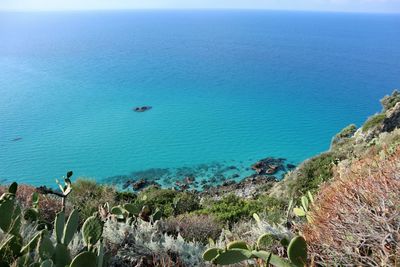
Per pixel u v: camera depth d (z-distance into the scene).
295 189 13.99
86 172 43.03
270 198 12.09
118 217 4.34
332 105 79.00
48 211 6.11
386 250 2.24
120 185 38.44
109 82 100.00
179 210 11.80
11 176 42.62
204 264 3.36
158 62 143.00
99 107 73.56
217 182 36.53
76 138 55.34
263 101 80.88
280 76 116.88
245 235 4.39
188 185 36.22
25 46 197.88
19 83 99.06
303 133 57.62
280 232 3.36
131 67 129.12
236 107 74.75
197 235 5.67
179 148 49.72
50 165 45.62
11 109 72.31
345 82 109.69
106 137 55.66
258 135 55.75
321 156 16.33
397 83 109.56
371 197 2.77
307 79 112.94
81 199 10.27
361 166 4.56
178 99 80.88
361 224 2.53
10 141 54.03
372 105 80.19
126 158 46.72
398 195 2.64
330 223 2.77
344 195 3.11
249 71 125.56
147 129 59.41
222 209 10.48
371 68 142.50
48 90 89.75
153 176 40.03
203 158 45.06
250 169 40.19
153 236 3.92
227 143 51.59
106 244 3.69
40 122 63.72
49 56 158.12
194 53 176.38
